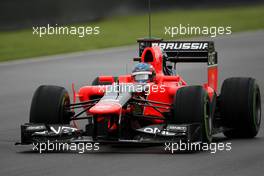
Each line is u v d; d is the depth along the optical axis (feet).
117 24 374.02
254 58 268.62
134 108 111.24
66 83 209.97
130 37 329.93
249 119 121.70
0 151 111.14
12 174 92.43
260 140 122.11
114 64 252.01
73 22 368.48
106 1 395.14
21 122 147.43
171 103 114.73
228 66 247.29
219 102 123.85
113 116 105.81
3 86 206.08
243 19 401.29
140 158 102.22
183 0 442.91
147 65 115.75
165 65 122.72
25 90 197.77
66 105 112.68
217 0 455.63
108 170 93.40
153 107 110.11
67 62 258.78
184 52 129.18
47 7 354.74
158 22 380.99
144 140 104.99
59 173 92.27
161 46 130.11
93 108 104.12
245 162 98.89
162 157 102.73
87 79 217.36
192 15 414.00
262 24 384.47
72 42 314.76
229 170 92.94
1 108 168.04
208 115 111.24
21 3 350.23
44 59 267.80
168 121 111.45
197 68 240.73
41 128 108.37
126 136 110.73
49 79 218.59
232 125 123.34
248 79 123.85
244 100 121.60
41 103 110.52
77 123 144.56
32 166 97.45
